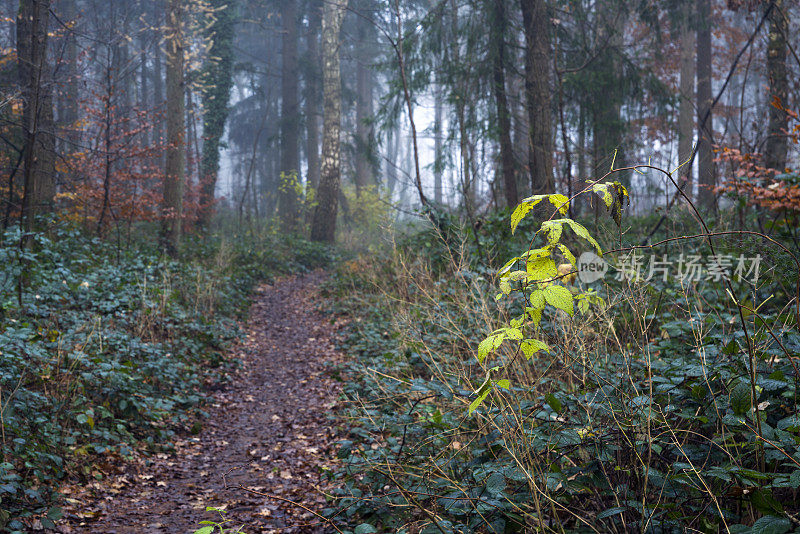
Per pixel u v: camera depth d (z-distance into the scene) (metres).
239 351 8.92
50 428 4.61
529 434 2.72
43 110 10.86
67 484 4.26
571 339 3.35
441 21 12.20
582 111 11.71
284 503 4.20
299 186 23.58
